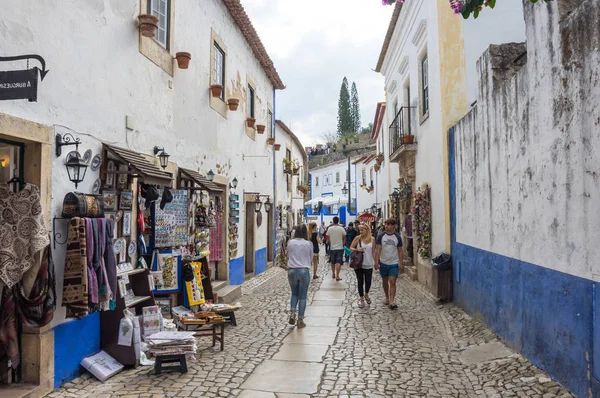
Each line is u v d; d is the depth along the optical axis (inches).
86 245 189.8
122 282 233.5
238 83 488.7
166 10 306.2
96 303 193.0
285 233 848.9
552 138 184.4
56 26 189.5
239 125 492.1
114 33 235.9
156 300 287.0
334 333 287.0
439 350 248.5
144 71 269.6
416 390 190.2
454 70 380.5
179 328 280.7
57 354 188.1
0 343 176.4
